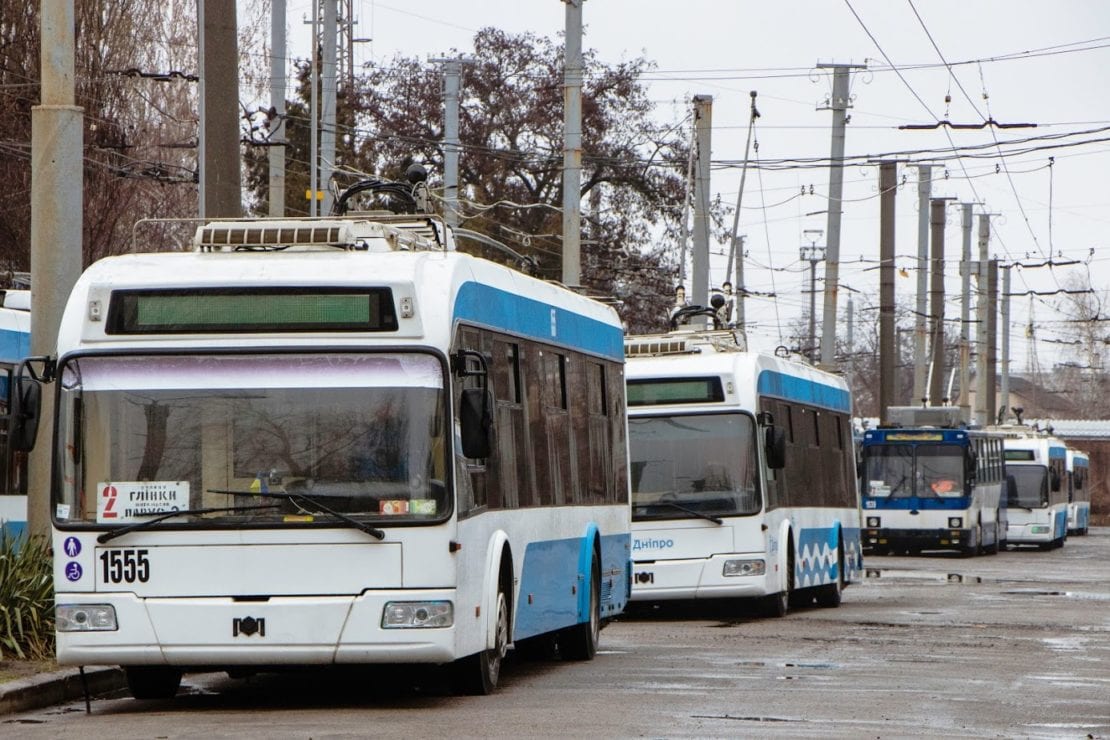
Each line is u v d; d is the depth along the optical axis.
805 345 199.25
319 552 27.06
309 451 27.36
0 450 44.19
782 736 24.83
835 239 98.75
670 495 51.50
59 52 34.56
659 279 137.50
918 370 129.75
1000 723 26.92
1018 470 133.25
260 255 28.58
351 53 122.38
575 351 37.31
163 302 27.83
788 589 54.50
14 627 32.59
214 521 27.17
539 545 33.41
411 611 27.00
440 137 132.75
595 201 138.88
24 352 45.69
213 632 27.02
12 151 77.06
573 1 67.94
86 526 27.34
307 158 123.75
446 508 27.25
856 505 67.31
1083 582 78.94
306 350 27.59
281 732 24.91
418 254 28.84
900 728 26.03
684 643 43.47
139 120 82.69
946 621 52.16
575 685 32.38
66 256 34.62
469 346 29.11
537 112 133.25
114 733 25.05
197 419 27.52
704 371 51.84
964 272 146.25
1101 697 30.81
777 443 50.47
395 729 25.30
